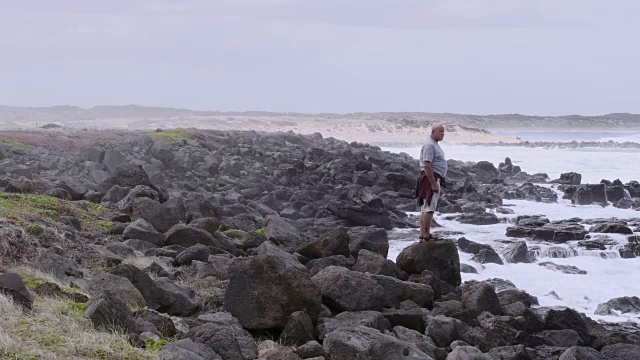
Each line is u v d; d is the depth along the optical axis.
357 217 31.91
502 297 16.47
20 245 14.42
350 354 10.17
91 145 49.16
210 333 9.92
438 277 16.38
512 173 61.84
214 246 18.45
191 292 13.71
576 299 20.91
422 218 16.75
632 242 29.08
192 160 45.12
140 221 18.58
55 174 37.06
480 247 27.28
